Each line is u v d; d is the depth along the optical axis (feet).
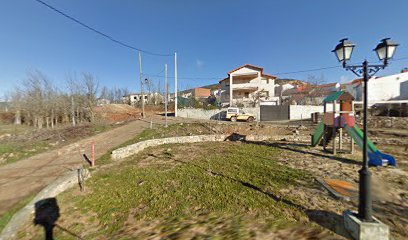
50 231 15.48
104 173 27.76
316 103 121.39
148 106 151.74
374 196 18.01
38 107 84.89
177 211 16.93
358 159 31.17
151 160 34.37
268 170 26.27
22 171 28.07
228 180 23.15
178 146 46.26
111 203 19.34
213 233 13.44
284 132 60.49
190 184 22.45
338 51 13.82
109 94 195.83
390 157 26.99
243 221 14.65
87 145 42.91
